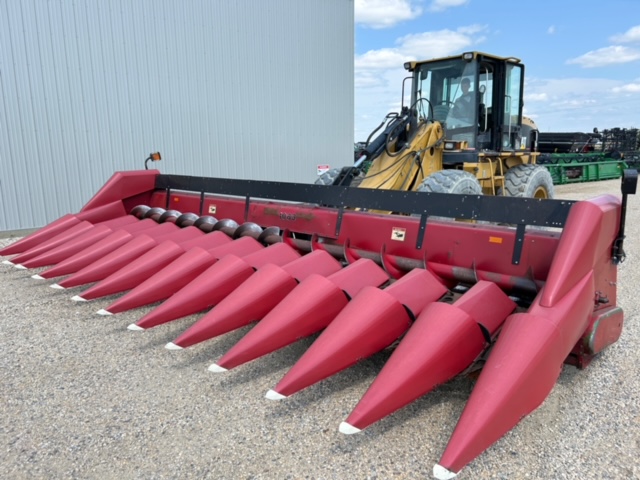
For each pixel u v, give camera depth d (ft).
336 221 12.10
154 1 28.02
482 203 9.75
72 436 7.90
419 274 9.30
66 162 26.03
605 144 72.38
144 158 28.55
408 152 17.17
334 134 37.50
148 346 11.04
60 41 25.25
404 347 7.28
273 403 8.72
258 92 32.86
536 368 6.61
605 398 8.80
